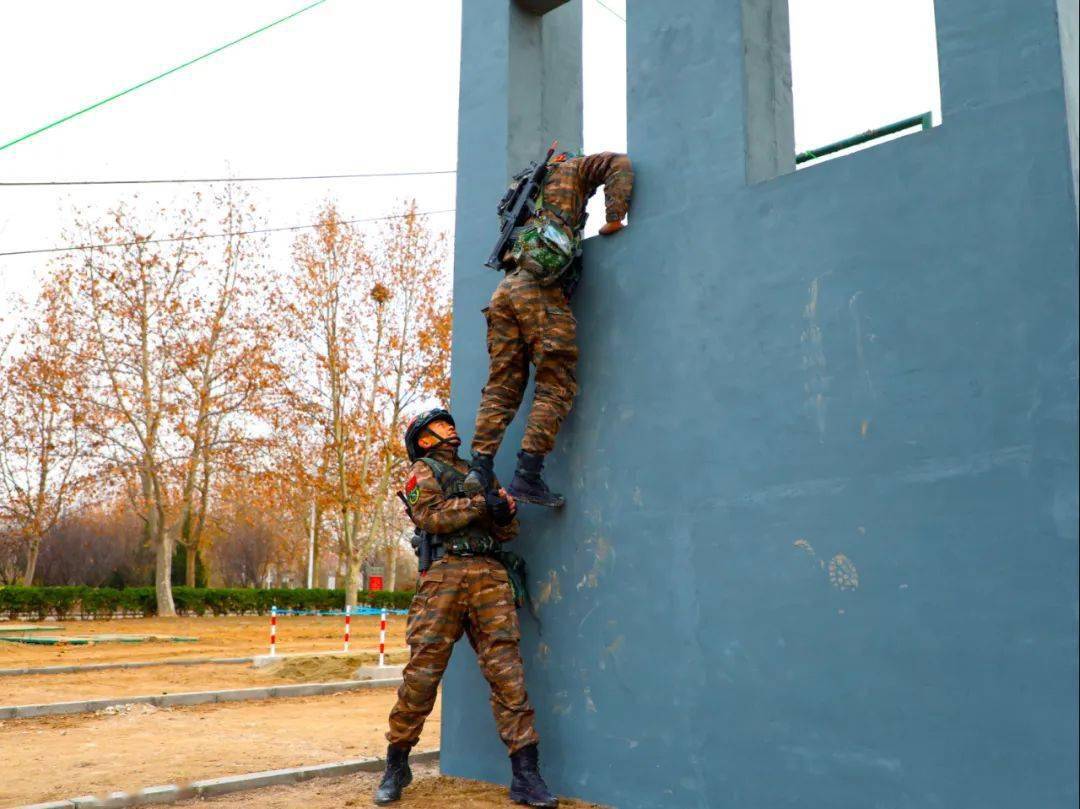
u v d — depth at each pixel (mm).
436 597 5410
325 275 35469
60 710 10102
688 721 4789
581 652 5367
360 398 35688
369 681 13164
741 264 4887
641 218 5402
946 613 3953
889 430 4223
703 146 5148
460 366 6434
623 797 5023
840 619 4273
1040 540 3732
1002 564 3822
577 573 5465
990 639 3820
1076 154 3898
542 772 5453
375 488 39375
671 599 4957
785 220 4727
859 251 4426
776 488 4582
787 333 4648
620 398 5371
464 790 5562
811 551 4414
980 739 3799
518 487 5422
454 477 5555
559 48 6805
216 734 8695
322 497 35656
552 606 5574
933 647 3973
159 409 34594
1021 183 3945
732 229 4949
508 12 6496
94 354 34000
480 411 5656
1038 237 3877
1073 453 3684
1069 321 3754
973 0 4152
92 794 5848
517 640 5387
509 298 5547
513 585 5469
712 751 4664
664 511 5055
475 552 5465
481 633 5387
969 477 3953
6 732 8836
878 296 4332
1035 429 3797
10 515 41219
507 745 5246
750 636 4586
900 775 4004
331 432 35562
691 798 4719
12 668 14477
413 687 5348
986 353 3969
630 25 5602
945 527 3998
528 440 5402
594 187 5754
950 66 4203
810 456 4477
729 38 5105
